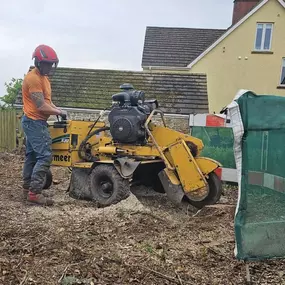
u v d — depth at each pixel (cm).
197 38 2339
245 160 332
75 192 604
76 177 607
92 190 567
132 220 476
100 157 600
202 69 2070
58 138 609
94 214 504
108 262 350
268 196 342
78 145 607
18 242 394
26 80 541
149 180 630
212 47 2053
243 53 2045
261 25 2038
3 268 333
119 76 1616
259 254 344
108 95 1505
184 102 1480
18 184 691
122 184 545
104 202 550
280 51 2034
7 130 1238
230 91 2067
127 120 566
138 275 328
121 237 418
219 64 2059
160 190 635
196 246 399
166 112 1432
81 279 317
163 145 572
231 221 486
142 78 1608
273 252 348
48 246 384
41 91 542
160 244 399
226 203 595
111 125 579
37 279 316
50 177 648
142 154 566
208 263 357
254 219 340
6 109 1366
